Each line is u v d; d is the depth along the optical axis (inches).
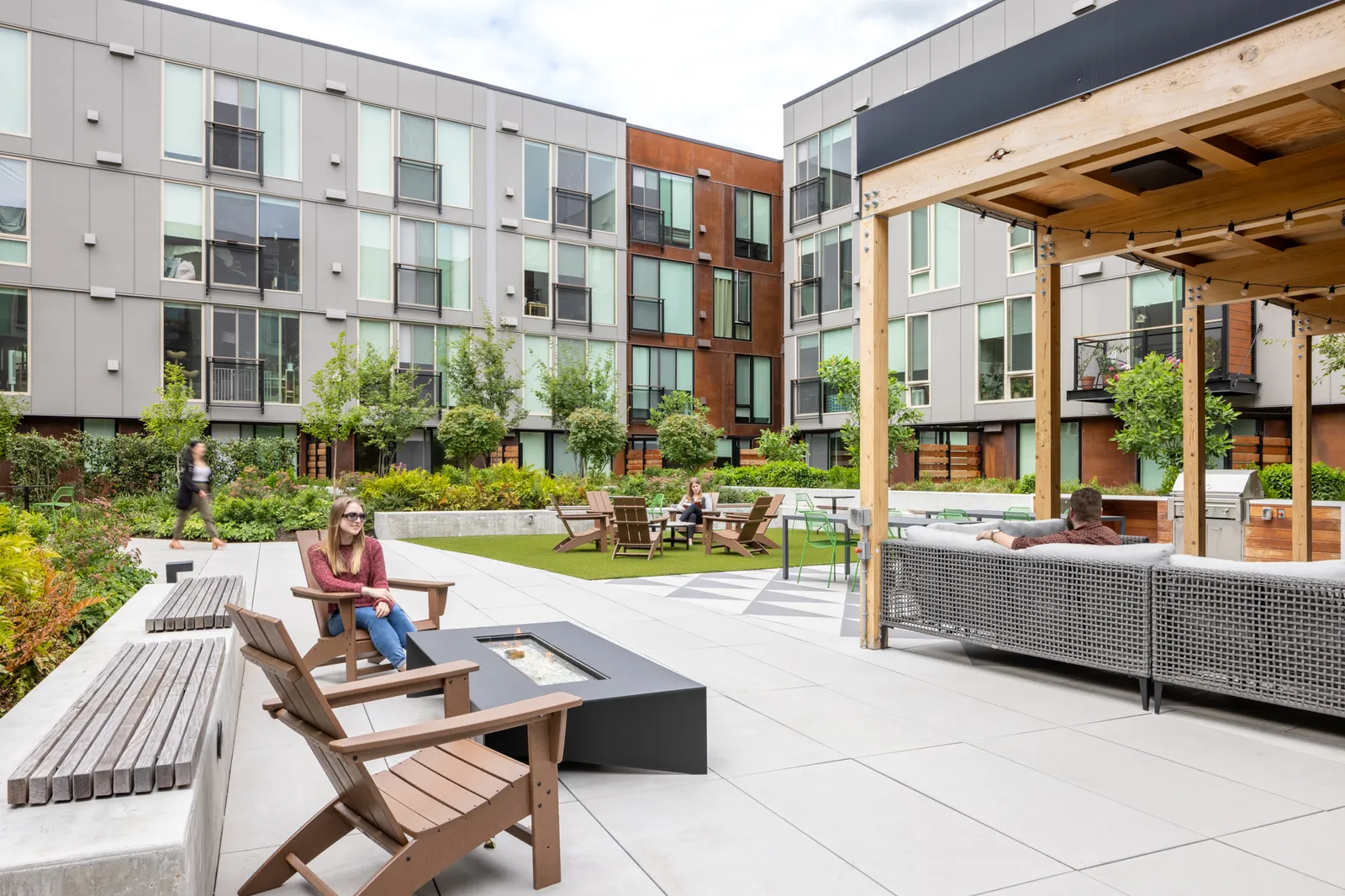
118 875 68.6
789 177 1019.9
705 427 834.2
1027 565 203.8
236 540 529.0
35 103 756.0
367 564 200.7
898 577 237.6
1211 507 406.3
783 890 102.3
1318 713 171.0
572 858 111.3
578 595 324.8
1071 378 717.3
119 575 249.3
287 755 149.4
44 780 77.2
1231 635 166.9
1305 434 411.5
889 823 122.1
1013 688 197.2
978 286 797.9
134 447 735.1
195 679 113.0
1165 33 175.3
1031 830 119.6
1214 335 614.2
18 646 148.9
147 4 804.0
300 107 879.7
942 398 832.3
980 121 213.9
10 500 624.4
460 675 127.6
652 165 1093.8
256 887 99.9
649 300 1088.8
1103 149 193.5
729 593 335.0
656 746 140.6
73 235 770.8
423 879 93.3
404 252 935.7
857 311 932.0
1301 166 242.5
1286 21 156.9
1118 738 161.8
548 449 1026.1
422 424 847.7
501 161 991.6
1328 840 117.0
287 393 871.7
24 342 754.2
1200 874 106.6
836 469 776.9
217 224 837.2
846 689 195.5
